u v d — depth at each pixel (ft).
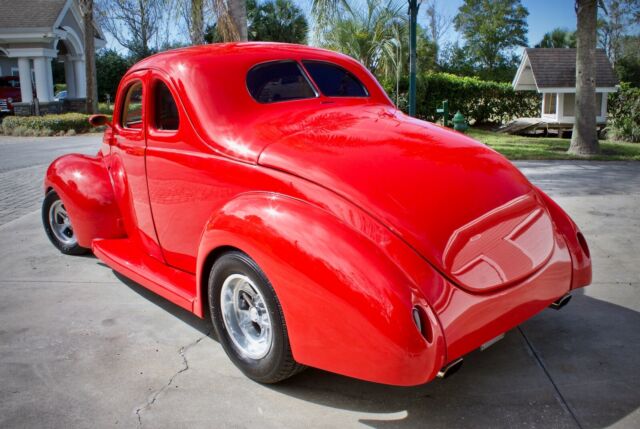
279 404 9.02
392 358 7.43
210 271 9.98
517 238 9.07
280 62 11.75
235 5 25.62
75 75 98.63
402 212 8.35
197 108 10.57
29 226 20.39
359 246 7.88
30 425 8.58
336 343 7.88
